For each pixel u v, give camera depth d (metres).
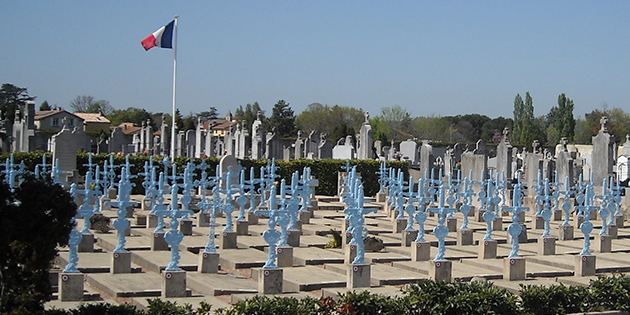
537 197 26.77
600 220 29.66
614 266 18.36
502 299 11.91
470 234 21.59
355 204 15.66
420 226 18.31
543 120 141.00
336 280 15.16
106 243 19.34
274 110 113.81
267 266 14.06
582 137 119.31
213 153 56.16
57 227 9.75
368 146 47.53
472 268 17.55
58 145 30.89
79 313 10.00
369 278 14.81
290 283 14.70
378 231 24.17
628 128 115.44
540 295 12.23
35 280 9.70
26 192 9.73
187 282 14.93
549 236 19.88
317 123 127.31
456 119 149.25
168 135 64.50
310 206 28.28
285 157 55.16
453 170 46.16
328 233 23.50
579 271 17.19
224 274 15.96
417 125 133.75
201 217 23.67
